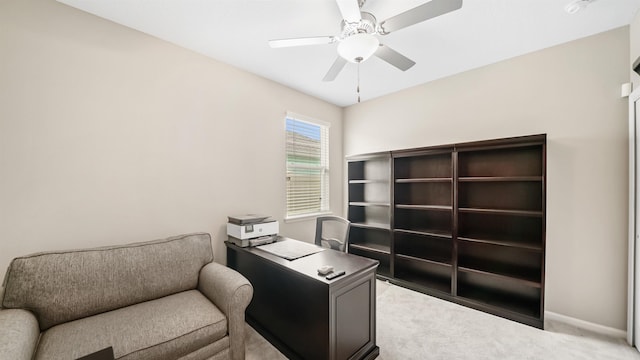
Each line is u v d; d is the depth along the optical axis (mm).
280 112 2951
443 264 2543
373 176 3420
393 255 2920
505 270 2336
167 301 1639
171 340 1294
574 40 2074
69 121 1646
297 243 2279
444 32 1966
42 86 1557
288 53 2281
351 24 1567
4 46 1452
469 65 2533
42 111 1557
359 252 3447
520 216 2340
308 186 3373
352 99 3537
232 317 1516
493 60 2428
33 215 1530
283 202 2979
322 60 2410
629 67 1864
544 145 1975
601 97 1972
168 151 2074
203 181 2287
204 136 2291
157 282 1687
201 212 2275
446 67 2574
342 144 3869
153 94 1997
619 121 1907
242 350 1548
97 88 1748
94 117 1735
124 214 1861
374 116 3490
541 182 2127
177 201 2127
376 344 1841
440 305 2412
